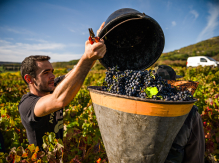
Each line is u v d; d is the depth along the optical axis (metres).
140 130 1.07
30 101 1.60
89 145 1.98
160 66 2.13
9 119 3.16
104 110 1.20
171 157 1.42
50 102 1.33
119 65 1.68
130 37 1.65
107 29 1.36
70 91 1.23
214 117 3.07
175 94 1.30
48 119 1.85
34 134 1.76
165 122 1.03
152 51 1.63
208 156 2.59
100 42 1.10
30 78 1.72
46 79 1.74
